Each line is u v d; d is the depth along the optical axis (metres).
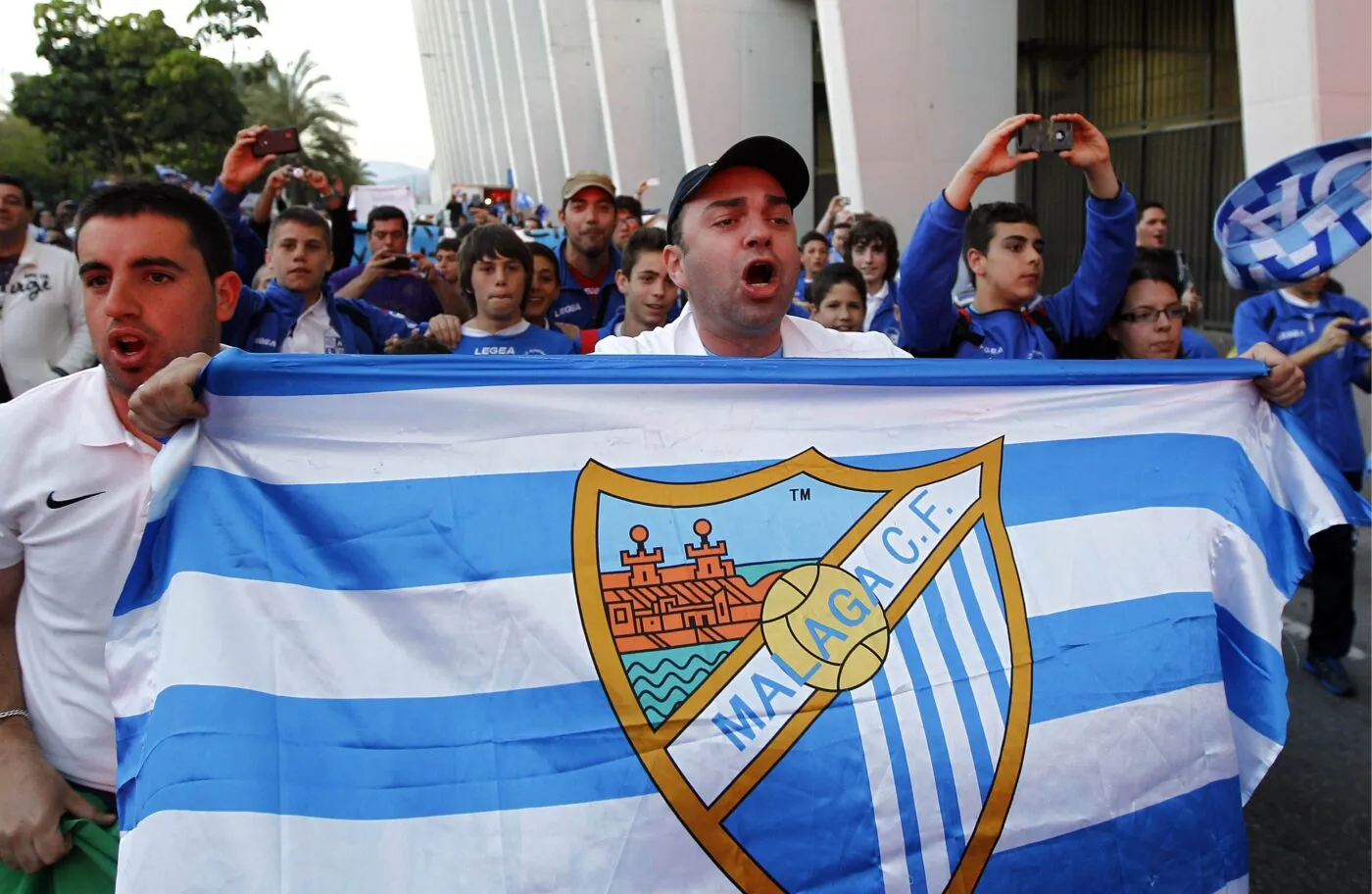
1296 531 2.06
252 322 3.94
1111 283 3.34
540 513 1.63
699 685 1.56
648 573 1.62
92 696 1.80
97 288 1.76
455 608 1.56
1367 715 3.94
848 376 1.81
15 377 5.17
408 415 1.65
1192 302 5.41
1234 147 12.98
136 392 1.57
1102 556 1.86
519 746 1.48
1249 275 3.21
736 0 16.47
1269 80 7.21
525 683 1.53
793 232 2.15
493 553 1.59
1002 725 1.67
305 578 1.55
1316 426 4.39
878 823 1.55
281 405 1.61
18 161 35.22
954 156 11.74
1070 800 1.67
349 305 4.29
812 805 1.53
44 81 24.33
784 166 2.10
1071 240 14.95
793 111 17.06
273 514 1.58
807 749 1.55
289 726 1.46
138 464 1.77
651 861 1.46
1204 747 1.80
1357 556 5.40
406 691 1.50
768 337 2.24
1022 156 3.05
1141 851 1.70
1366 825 3.21
